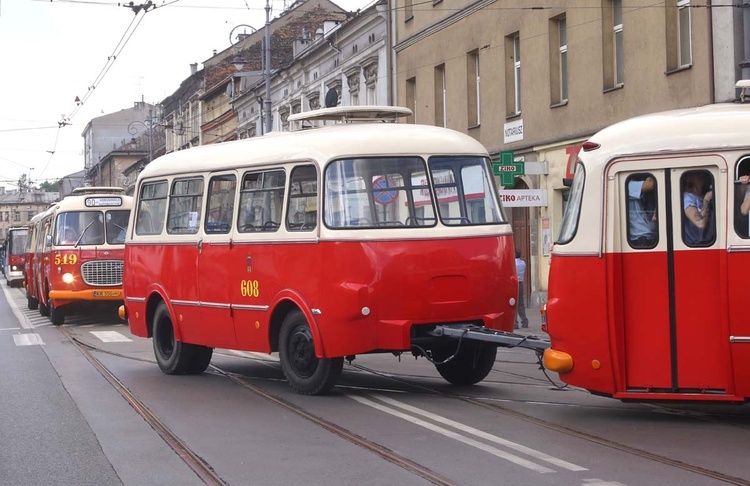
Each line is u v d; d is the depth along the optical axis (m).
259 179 13.09
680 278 9.57
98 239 26.59
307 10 65.31
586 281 9.87
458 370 12.99
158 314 15.32
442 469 8.02
